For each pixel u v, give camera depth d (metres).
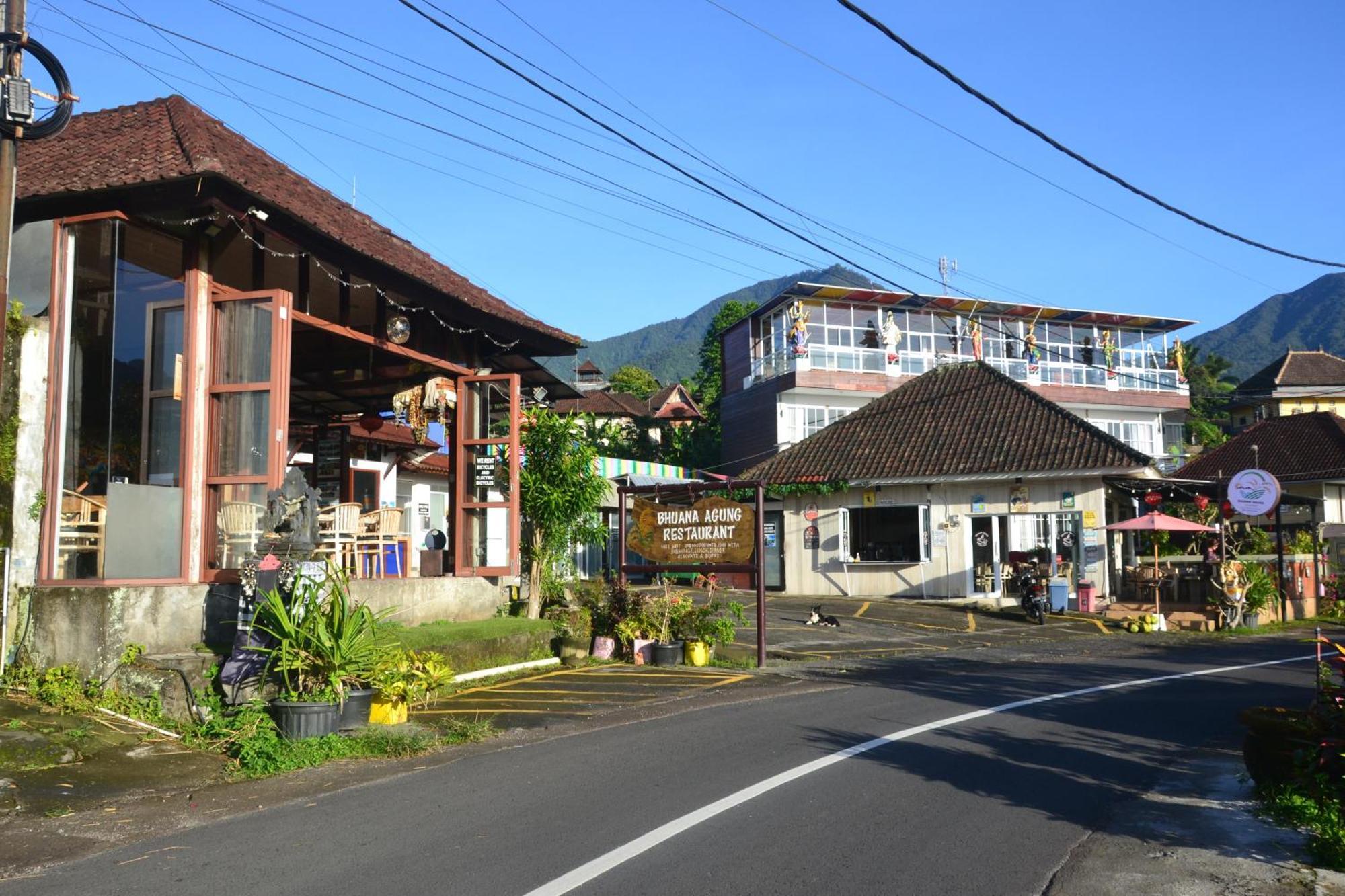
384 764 8.66
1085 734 10.01
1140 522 24.02
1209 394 66.88
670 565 16.64
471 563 15.52
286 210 10.92
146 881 5.68
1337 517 36.06
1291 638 21.53
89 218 10.60
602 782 7.82
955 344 41.59
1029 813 7.05
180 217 10.74
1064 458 26.16
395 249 14.68
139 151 11.20
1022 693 12.80
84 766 8.21
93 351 10.88
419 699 11.04
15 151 9.41
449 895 5.34
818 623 21.72
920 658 17.34
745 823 6.65
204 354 11.16
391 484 21.59
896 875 5.68
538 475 15.96
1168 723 10.75
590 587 16.78
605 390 68.50
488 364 16.89
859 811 6.96
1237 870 5.96
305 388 15.91
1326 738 7.27
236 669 9.62
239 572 10.66
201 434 11.11
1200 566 26.89
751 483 16.48
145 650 9.98
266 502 10.88
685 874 5.66
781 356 39.00
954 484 27.58
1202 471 39.12
